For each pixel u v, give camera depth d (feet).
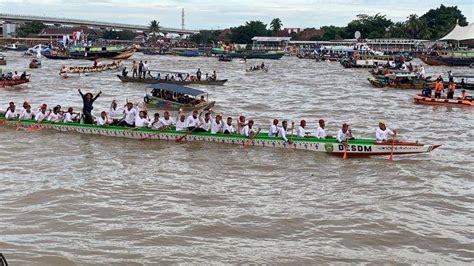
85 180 74.38
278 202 66.90
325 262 50.55
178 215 61.57
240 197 68.69
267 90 205.26
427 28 624.59
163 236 55.62
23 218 59.52
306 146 92.17
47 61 372.58
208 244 54.08
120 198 67.21
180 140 98.99
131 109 104.22
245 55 472.85
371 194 70.79
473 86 203.21
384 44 579.89
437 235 57.16
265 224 59.41
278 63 421.18
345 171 81.97
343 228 58.70
